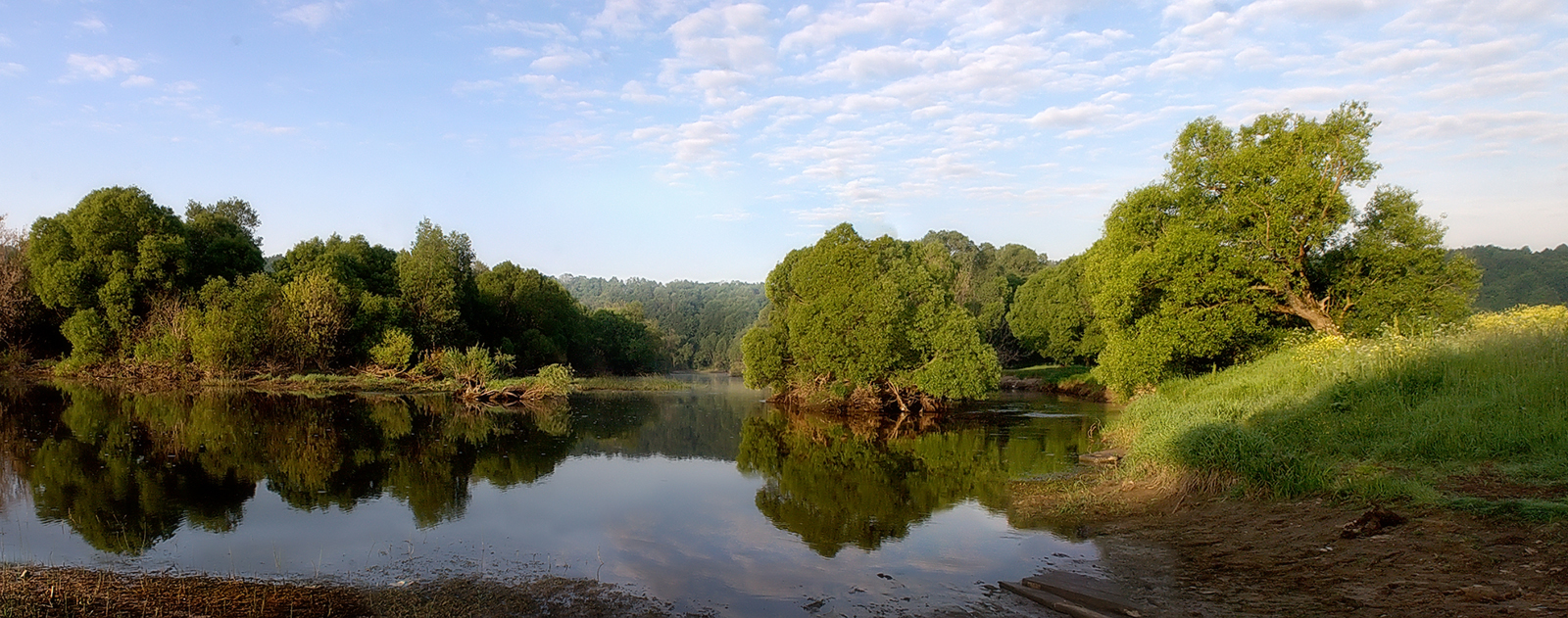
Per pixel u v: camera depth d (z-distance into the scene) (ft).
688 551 36.14
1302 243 74.54
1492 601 21.26
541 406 115.65
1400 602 22.62
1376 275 76.13
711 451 71.41
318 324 135.33
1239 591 26.17
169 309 134.51
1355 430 42.09
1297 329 77.56
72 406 92.32
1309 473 35.70
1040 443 72.54
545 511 44.70
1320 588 25.03
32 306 143.23
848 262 108.78
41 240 139.23
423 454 65.26
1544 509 25.77
